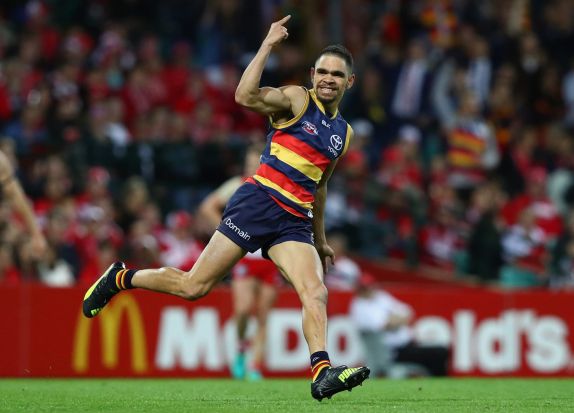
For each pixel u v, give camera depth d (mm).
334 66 21531
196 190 53406
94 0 64188
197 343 39438
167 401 23188
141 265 44875
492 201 55438
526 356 42594
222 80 61125
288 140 21641
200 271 21875
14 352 37656
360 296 40875
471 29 67125
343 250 45750
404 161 56625
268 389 28781
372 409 20750
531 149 62500
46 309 38031
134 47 62094
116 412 20125
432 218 54812
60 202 47625
